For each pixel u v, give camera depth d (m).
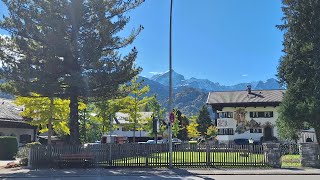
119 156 22.91
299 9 28.19
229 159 22.75
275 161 22.69
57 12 23.28
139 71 24.89
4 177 18.31
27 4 23.62
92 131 50.81
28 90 22.36
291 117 27.19
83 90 23.66
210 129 84.62
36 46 23.91
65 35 23.39
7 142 31.86
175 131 80.06
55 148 22.94
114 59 24.19
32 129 41.84
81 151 22.91
